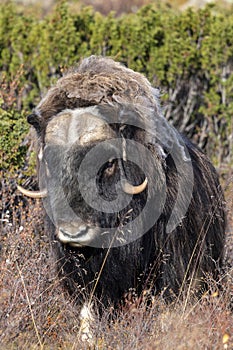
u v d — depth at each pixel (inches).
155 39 1213.7
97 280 660.7
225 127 1211.2
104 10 2194.9
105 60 688.4
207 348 590.2
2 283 671.8
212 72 1214.9
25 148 846.5
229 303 673.0
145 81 681.6
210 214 711.1
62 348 649.6
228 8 1617.9
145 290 657.6
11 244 731.4
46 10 1984.5
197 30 1227.2
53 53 1190.9
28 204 819.4
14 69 1197.1
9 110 909.8
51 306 684.1
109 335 641.6
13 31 1215.6
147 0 2087.8
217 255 731.4
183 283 677.3
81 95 647.1
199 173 726.5
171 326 610.9
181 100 1235.9
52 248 691.4
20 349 622.5
